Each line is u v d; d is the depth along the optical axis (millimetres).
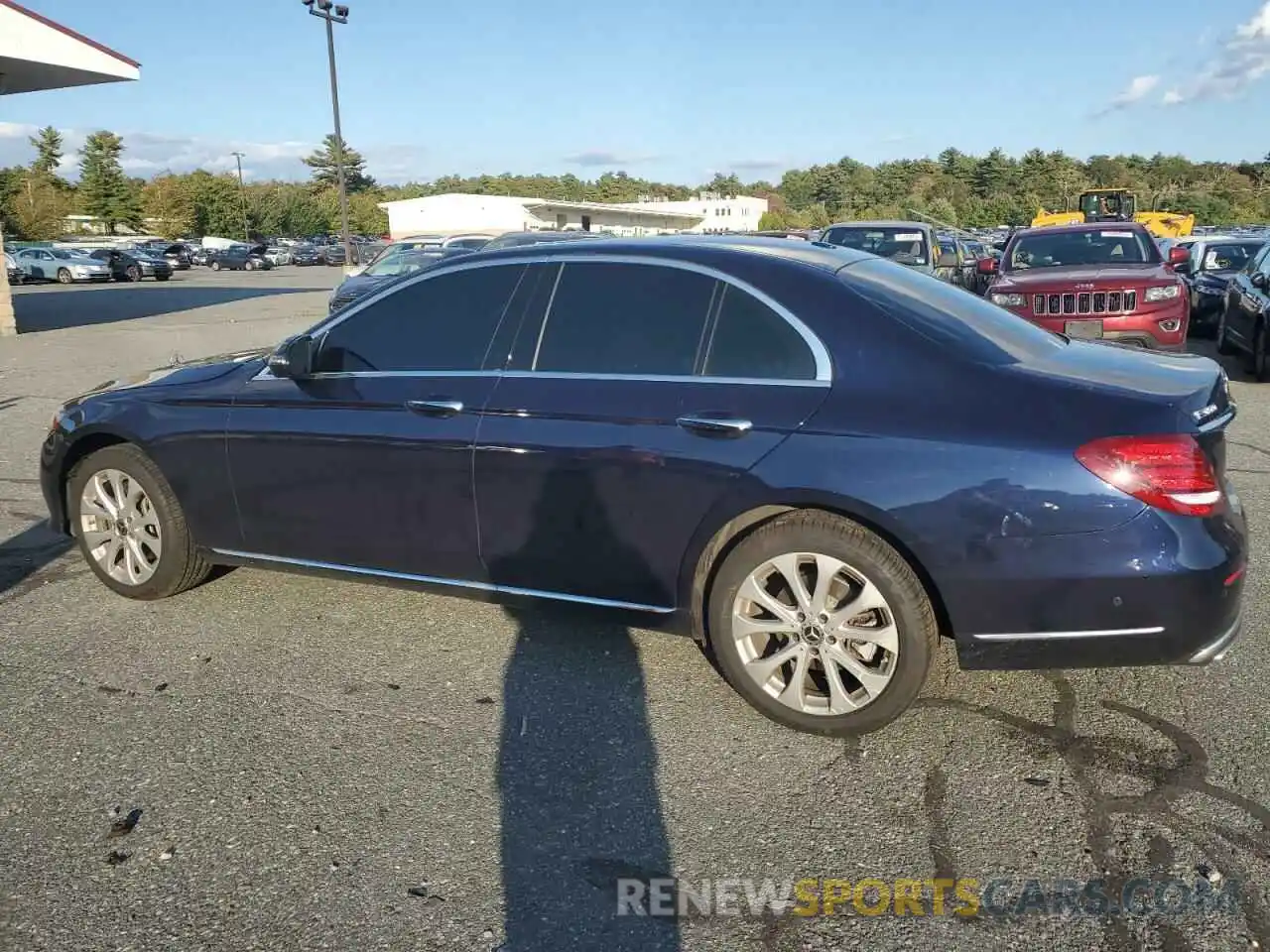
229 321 22188
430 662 4004
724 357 3455
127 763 3273
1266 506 6020
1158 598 2955
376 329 4094
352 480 4008
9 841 2869
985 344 3354
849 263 3750
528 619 4410
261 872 2730
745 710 3588
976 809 2977
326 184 130000
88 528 4688
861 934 2479
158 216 90000
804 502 3223
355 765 3258
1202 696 3633
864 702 3287
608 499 3516
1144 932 2459
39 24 17812
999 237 50688
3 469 7348
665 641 4176
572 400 3598
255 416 4203
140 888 2668
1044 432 3014
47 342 17516
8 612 4547
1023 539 2998
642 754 3312
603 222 74938
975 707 3582
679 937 2479
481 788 3121
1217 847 2775
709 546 3430
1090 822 2900
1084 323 9719
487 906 2588
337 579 4254
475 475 3742
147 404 4484
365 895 2633
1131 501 2943
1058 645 3068
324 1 30891
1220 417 3156
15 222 69875
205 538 4438
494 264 3941
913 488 3076
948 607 3109
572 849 2822
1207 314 15789
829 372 3299
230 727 3506
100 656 4074
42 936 2488
